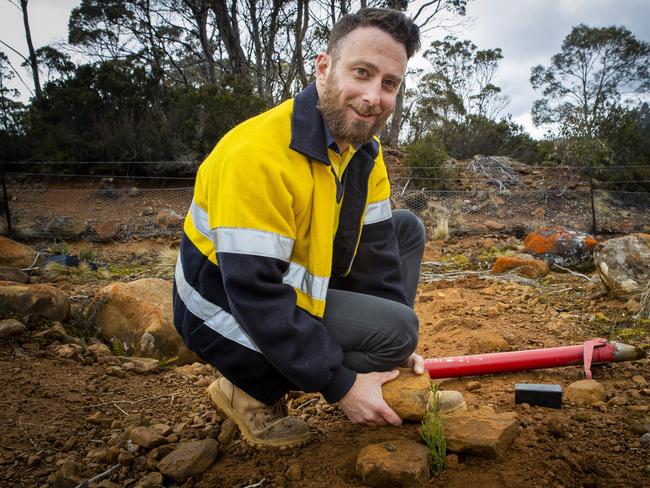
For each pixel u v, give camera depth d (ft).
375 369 6.23
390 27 5.50
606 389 8.04
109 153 39.68
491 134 58.34
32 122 42.19
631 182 40.11
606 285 14.76
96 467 6.20
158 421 7.59
